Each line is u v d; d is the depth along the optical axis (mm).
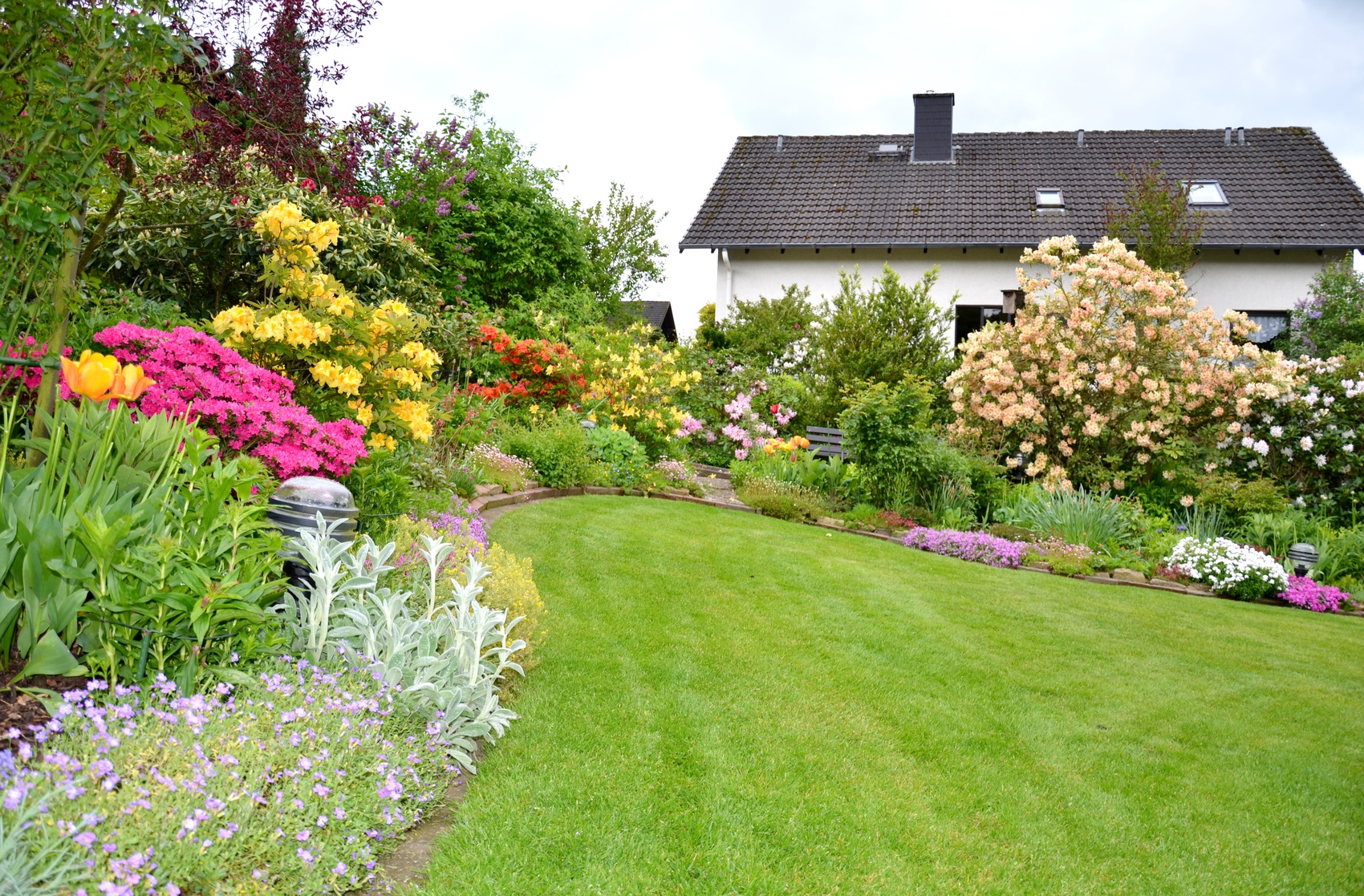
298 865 1981
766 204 18547
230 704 2377
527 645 3914
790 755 3361
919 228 17297
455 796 2795
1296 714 4621
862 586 6559
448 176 14805
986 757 3602
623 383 12023
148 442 3000
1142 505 11266
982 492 10867
